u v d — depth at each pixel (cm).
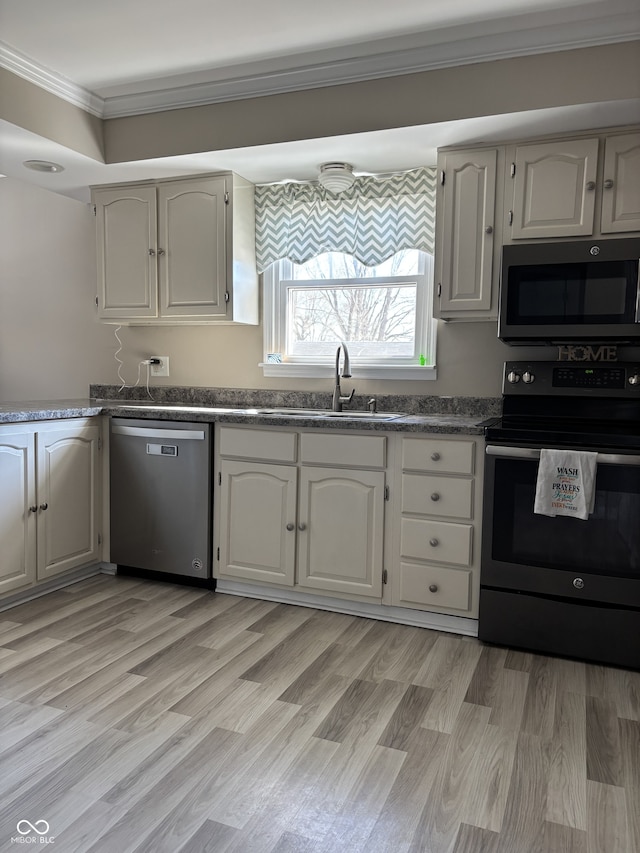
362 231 328
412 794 162
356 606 283
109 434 320
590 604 239
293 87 276
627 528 232
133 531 318
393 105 262
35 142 286
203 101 292
